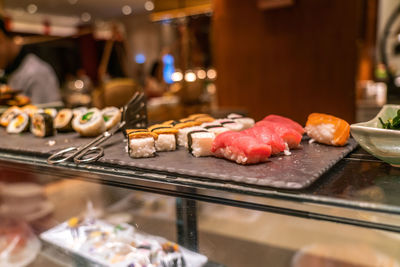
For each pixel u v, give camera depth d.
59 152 1.10
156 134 1.10
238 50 3.79
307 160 0.91
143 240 1.14
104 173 0.99
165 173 0.91
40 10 8.68
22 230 1.38
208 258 0.97
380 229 0.62
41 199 1.39
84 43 10.84
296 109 3.51
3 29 3.26
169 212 1.05
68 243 1.25
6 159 1.27
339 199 0.66
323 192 0.71
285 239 0.94
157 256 1.06
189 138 1.06
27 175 1.42
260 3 3.41
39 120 1.51
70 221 1.32
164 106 3.93
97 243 1.21
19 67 3.32
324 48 3.23
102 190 1.19
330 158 0.93
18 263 1.22
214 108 3.93
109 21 10.05
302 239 0.93
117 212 1.20
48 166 1.13
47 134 1.50
